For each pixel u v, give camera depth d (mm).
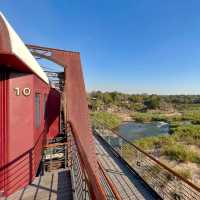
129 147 11000
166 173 8305
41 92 5742
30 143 4391
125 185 6242
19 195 3793
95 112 47625
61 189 3959
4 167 3945
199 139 19312
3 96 4004
